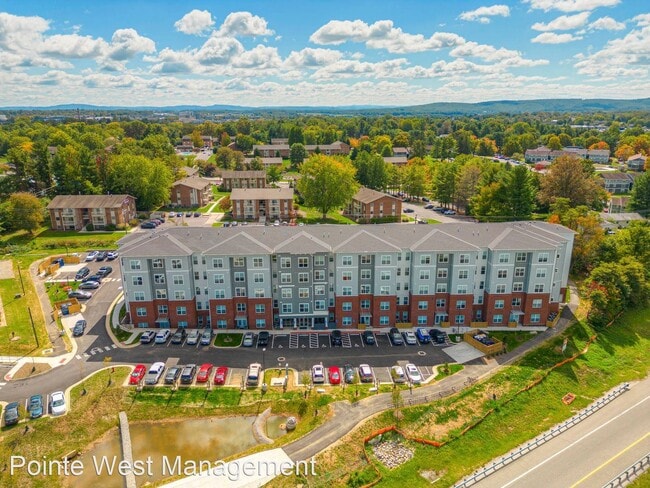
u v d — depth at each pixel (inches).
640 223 4037.9
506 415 2164.1
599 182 5969.5
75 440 2003.0
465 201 5905.5
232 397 2252.7
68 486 1768.0
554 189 4940.9
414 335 2805.1
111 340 2736.2
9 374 2406.5
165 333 2733.8
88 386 2301.9
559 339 2778.1
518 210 4549.7
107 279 3661.4
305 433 2011.6
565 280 3201.3
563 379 2449.6
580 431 2074.3
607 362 2647.6
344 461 1865.2
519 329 2891.2
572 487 1737.2
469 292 2881.4
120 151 7775.6
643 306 3361.2
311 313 2874.0
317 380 2346.2
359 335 2815.0
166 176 5935.0
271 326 2881.4
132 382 2330.2
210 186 7337.6
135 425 2092.8
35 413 2090.3
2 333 2817.4
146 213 5767.7
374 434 1994.3
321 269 2815.0
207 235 2955.2
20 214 4704.7
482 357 2588.6
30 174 5767.7
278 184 7844.5
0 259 4163.4
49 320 2987.2
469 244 2834.6
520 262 2847.0
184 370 2363.4
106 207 5098.4
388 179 7052.2
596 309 3107.8
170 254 2753.4
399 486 1754.4
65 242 4596.5
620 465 1854.1
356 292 2854.3
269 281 2807.6
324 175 5452.8
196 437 2023.9
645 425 2112.5
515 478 1781.5
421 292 2871.6
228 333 2817.4
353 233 2950.3
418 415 2122.3
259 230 2984.7
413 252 2797.7
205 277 2837.1
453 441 1996.8
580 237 3718.0
